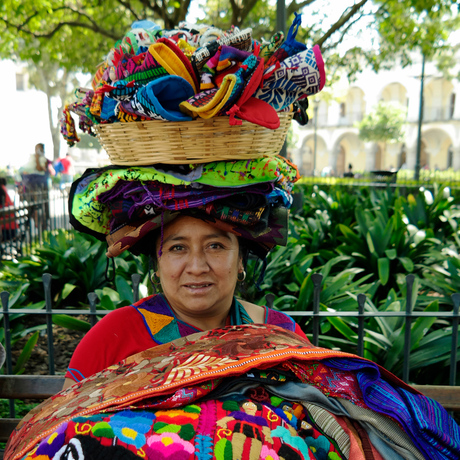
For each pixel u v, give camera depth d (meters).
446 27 8.38
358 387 1.21
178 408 1.07
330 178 16.25
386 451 1.11
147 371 1.18
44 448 0.99
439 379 2.83
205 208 1.26
